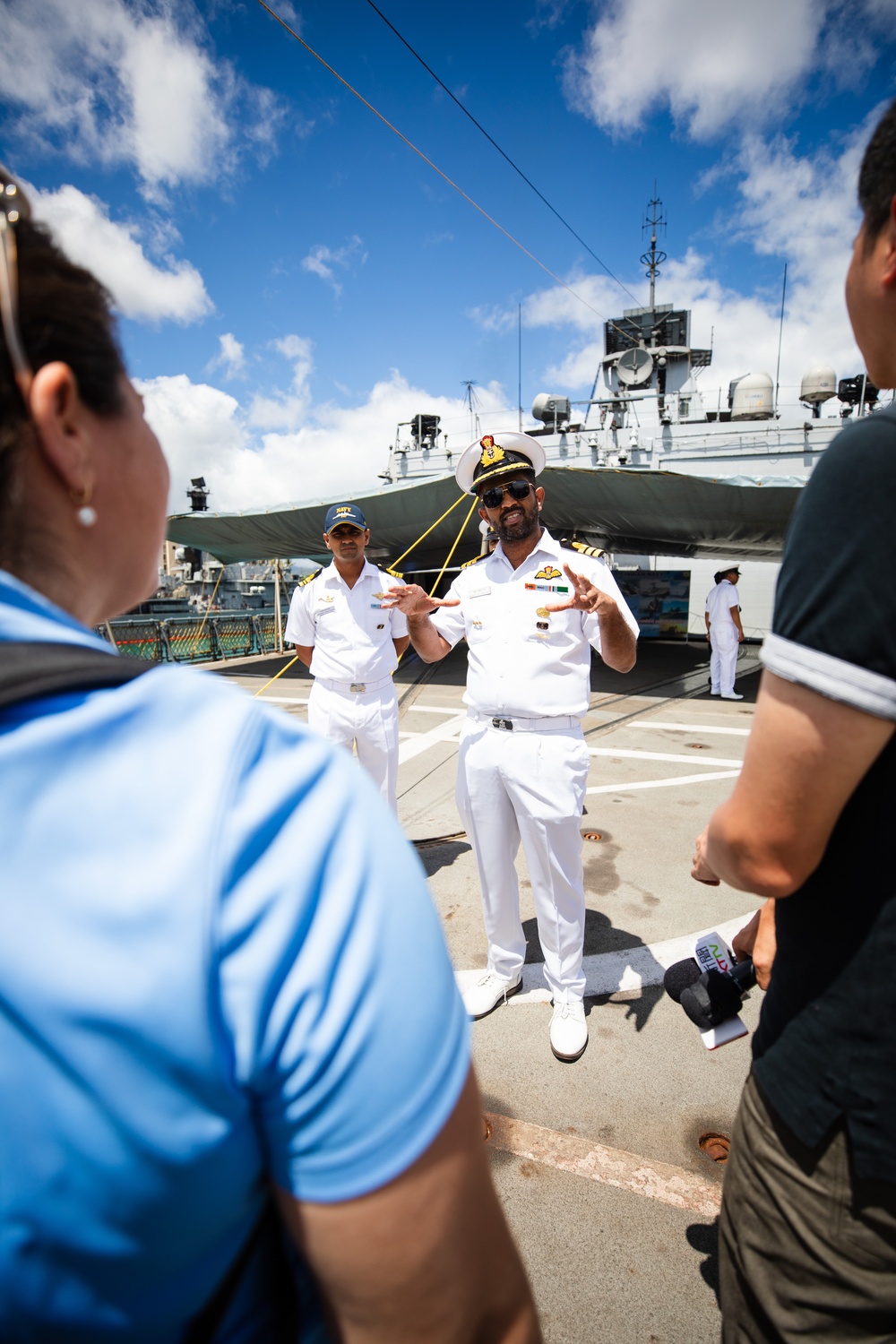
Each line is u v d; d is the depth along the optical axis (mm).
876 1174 714
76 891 360
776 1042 816
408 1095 431
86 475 446
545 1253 1658
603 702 9289
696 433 15008
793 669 683
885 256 701
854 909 713
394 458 17500
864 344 778
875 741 660
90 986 356
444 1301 464
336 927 417
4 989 355
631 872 3814
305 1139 431
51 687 370
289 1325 524
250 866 398
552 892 2395
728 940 3080
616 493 9781
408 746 6980
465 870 3879
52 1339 405
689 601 17359
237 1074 409
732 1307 906
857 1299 758
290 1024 409
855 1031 719
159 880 371
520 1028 2506
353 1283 453
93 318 451
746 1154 864
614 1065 2301
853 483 652
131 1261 403
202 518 12812
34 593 418
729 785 5445
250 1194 461
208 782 395
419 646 2727
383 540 13625
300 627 3752
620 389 15914
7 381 405
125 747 384
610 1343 1466
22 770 358
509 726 2385
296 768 435
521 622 2352
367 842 451
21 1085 366
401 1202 435
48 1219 379
